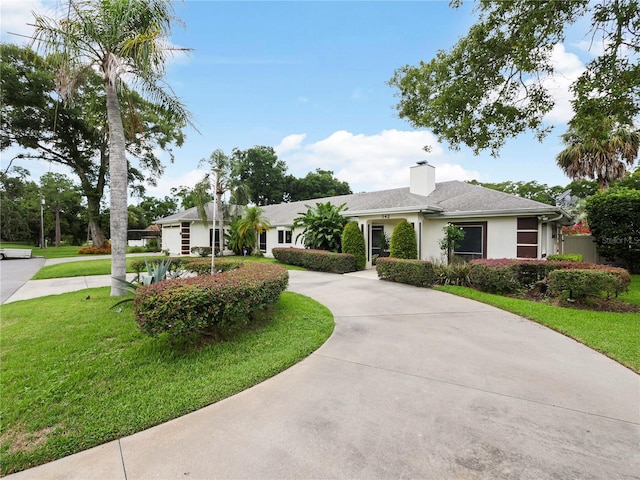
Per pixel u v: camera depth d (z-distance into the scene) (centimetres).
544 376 339
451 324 538
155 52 669
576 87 553
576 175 1694
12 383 313
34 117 2028
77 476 199
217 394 299
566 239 1433
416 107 758
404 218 1217
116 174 714
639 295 764
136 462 211
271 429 246
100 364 356
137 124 844
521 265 799
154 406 277
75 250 2770
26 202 3819
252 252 2005
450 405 280
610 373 346
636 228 1170
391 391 307
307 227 1462
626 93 506
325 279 1046
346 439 232
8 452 220
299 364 376
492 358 390
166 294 369
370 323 545
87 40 647
